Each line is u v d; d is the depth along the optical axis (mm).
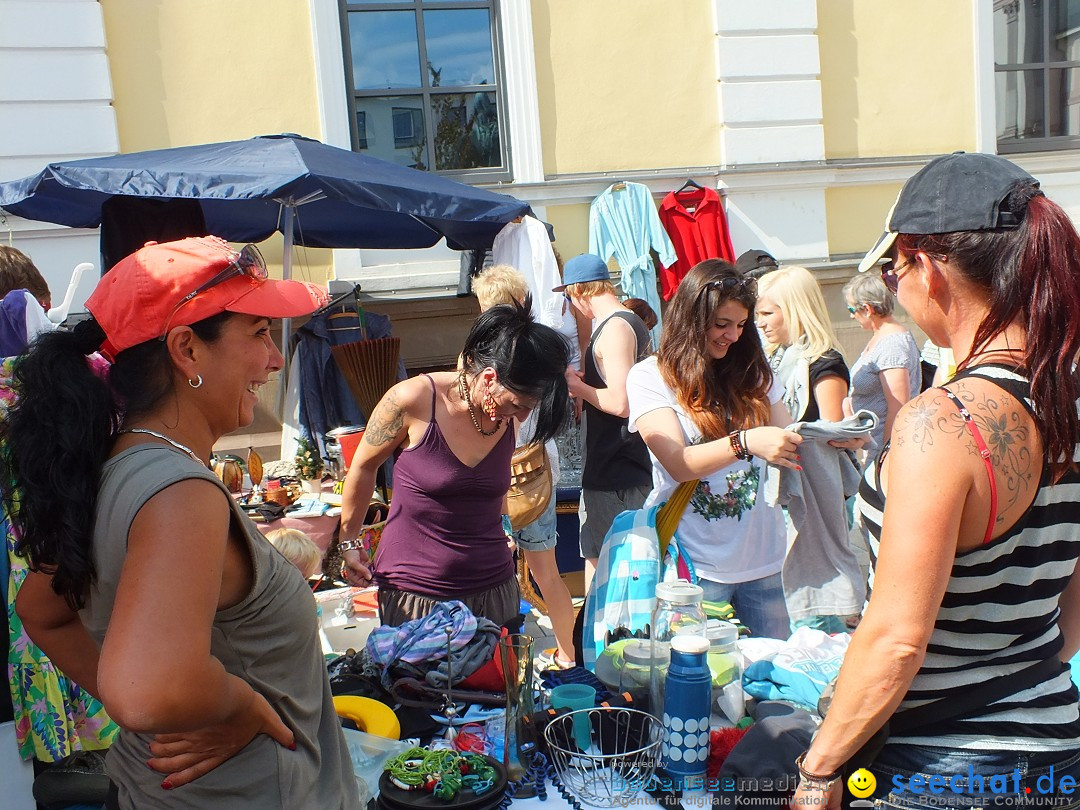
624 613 2352
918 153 6688
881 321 3979
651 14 6141
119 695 1033
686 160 6270
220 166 3656
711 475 2564
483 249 5418
